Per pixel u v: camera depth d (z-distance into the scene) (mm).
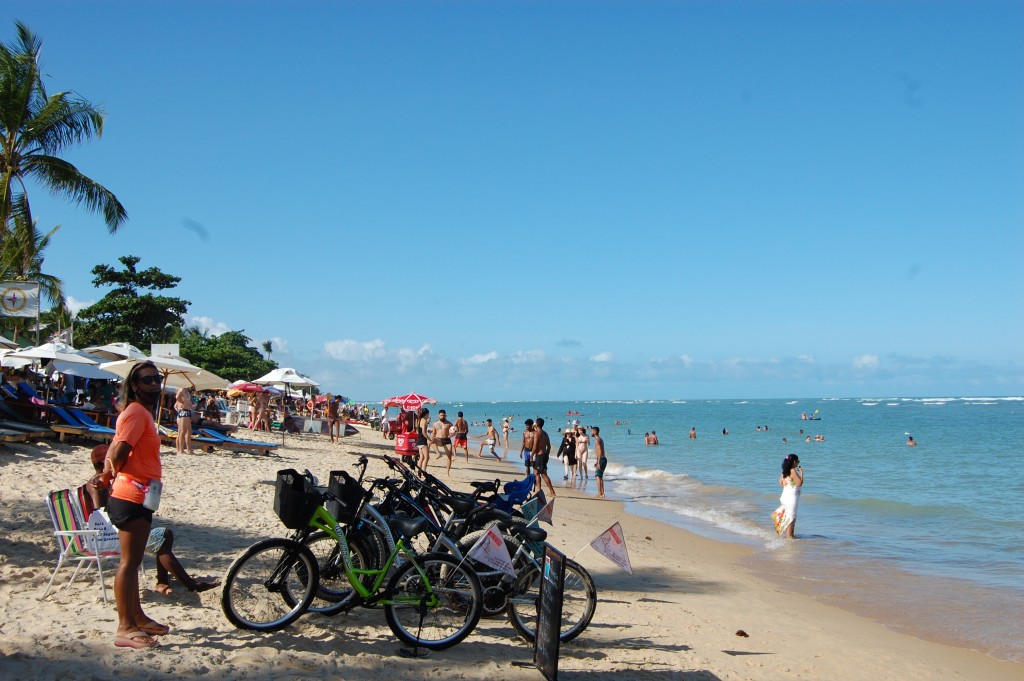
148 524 5090
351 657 5414
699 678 5969
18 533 8188
